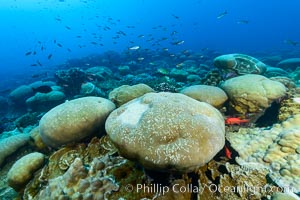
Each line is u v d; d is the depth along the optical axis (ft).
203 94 15.15
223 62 23.79
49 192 9.34
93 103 13.01
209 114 9.77
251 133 11.96
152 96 9.91
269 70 33.86
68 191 8.95
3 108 42.11
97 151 11.74
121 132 8.49
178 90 24.40
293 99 13.84
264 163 9.76
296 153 9.39
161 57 74.23
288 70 44.11
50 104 32.91
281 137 10.32
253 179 9.08
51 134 12.16
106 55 78.38
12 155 15.60
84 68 68.28
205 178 9.41
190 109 9.10
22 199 11.27
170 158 7.66
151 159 7.80
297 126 10.98
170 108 8.71
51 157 12.05
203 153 7.95
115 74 50.19
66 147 12.59
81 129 12.19
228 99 15.64
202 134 8.25
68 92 36.29
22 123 26.17
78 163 9.61
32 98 33.30
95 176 9.52
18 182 11.35
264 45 158.40
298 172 8.66
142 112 9.07
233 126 14.39
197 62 61.36
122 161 10.12
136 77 40.50
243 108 15.03
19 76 102.58
